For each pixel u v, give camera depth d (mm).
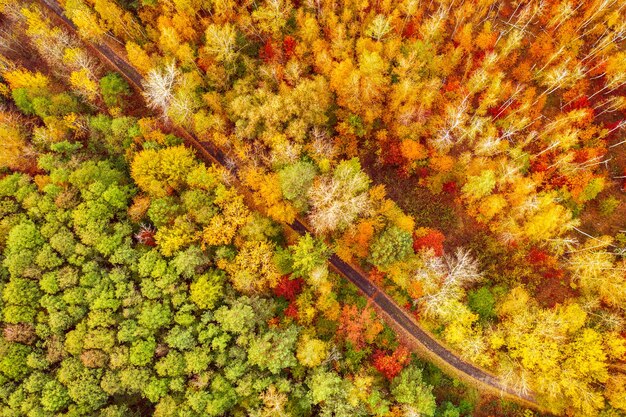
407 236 59000
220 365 54219
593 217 69000
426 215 68938
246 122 62562
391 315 65875
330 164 64375
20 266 56562
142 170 61031
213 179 62125
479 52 71562
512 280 65938
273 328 56531
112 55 74375
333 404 53219
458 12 69438
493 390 63531
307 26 63406
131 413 55000
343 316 60000
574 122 70312
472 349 59656
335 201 56438
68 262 58812
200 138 69312
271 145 62250
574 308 59188
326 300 59344
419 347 65125
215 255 61375
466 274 59844
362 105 64062
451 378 64250
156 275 56906
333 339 59562
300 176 58844
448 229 68500
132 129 64500
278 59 66312
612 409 56750
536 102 69875
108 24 68438
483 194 63406
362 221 60938
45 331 55281
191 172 62938
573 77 68750
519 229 64688
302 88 60531
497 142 64000
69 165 62438
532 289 65750
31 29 67062
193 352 54125
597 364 56156
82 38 74250
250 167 63000
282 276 60094
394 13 66000
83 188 61375
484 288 63188
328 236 65938
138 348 53938
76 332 54688
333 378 53156
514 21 74812
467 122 70438
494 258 67125
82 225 59312
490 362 60125
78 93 67625
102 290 56469
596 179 65125
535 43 71812
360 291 66875
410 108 64250
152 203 60031
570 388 56750
